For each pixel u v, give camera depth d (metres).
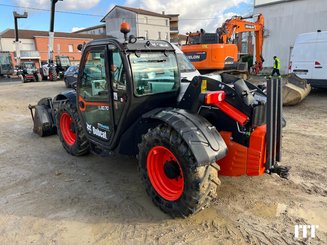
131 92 3.39
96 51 3.81
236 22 12.84
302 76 10.80
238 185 3.90
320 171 4.29
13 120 8.55
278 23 19.41
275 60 15.09
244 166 3.17
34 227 3.20
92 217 3.35
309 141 5.64
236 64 10.90
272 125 3.10
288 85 9.02
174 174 3.21
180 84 3.94
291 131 6.35
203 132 2.98
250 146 3.13
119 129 3.69
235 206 3.43
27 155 5.41
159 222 3.21
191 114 3.21
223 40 11.48
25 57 35.72
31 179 4.37
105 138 4.04
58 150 5.63
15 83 23.05
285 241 2.84
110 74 3.63
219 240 2.88
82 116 4.47
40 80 23.66
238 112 3.16
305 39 10.63
